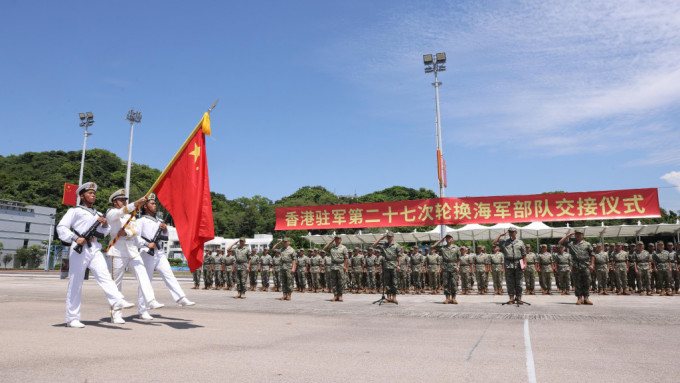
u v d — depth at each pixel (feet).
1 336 18.01
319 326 23.24
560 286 54.70
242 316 27.71
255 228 269.03
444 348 16.71
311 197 316.81
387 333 20.79
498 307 35.55
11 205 206.08
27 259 203.00
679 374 12.65
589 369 13.23
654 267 53.98
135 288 58.03
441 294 56.90
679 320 25.90
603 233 73.72
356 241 84.02
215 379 11.60
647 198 57.98
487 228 73.87
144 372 12.25
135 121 123.65
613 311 31.65
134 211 24.20
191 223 24.54
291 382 11.45
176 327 21.91
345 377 12.05
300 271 61.98
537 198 61.36
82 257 21.38
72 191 103.76
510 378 12.06
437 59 76.54
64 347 15.71
